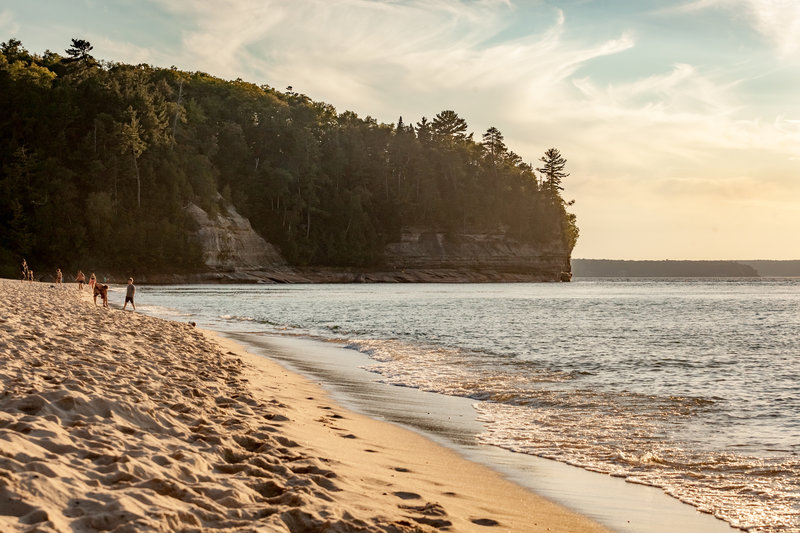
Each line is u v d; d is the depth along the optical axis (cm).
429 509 651
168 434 807
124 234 11806
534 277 17388
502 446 1083
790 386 1855
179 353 1811
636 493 842
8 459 535
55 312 2720
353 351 2577
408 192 16375
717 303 7731
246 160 15088
